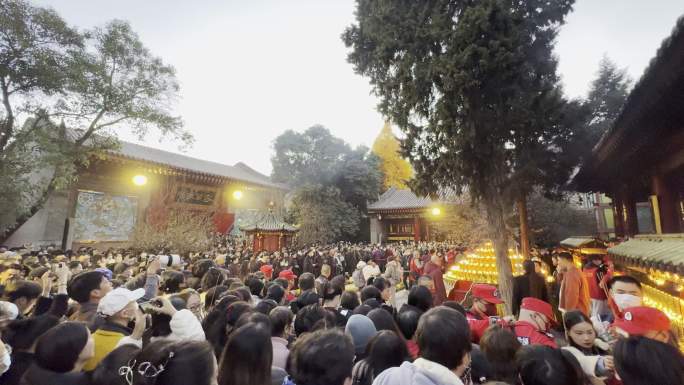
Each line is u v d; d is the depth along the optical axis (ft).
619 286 11.43
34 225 60.39
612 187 48.47
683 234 18.66
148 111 48.83
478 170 26.73
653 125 23.68
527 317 11.09
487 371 7.95
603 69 61.82
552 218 68.18
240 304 10.46
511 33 22.75
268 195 108.58
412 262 46.16
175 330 7.80
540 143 27.71
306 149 116.67
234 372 6.04
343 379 5.96
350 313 13.94
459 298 32.01
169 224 65.26
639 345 5.41
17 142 40.29
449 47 23.95
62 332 6.74
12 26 36.11
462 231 68.80
